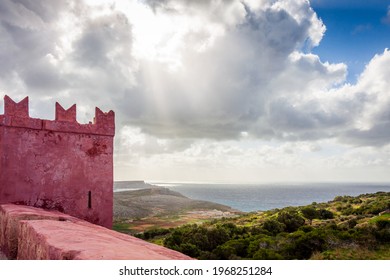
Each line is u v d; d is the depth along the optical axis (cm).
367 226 3853
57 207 1223
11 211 862
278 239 3816
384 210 5369
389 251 3177
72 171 1278
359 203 6981
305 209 5991
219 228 4234
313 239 3391
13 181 1127
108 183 1378
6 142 1122
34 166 1182
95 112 1381
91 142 1347
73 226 689
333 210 6612
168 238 4228
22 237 699
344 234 3500
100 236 589
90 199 1317
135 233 6222
